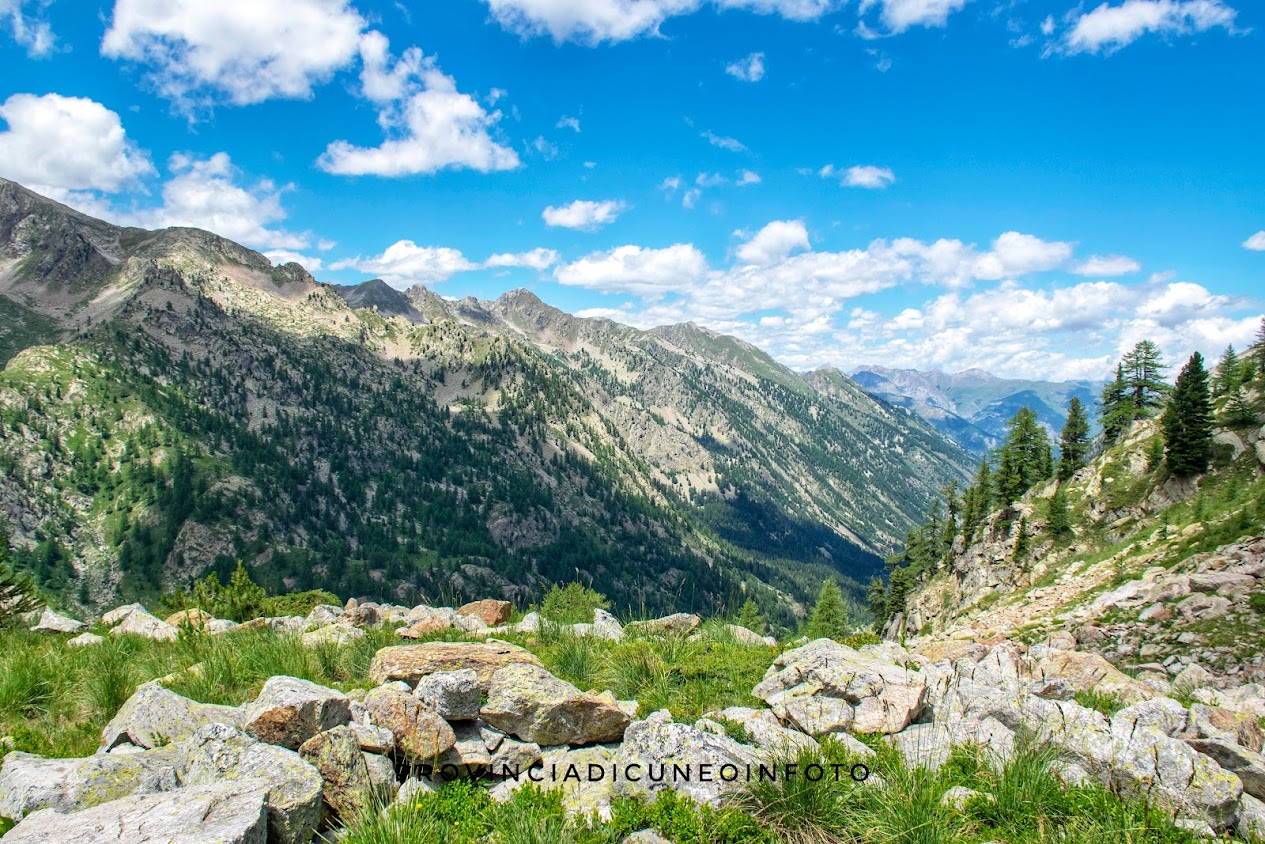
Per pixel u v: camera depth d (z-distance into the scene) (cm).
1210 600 2472
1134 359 7406
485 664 1036
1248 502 3491
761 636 1664
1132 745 825
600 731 903
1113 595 3028
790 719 980
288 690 762
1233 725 985
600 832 683
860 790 747
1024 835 706
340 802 685
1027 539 5784
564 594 2006
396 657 1023
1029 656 1426
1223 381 6131
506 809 706
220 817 559
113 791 656
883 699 997
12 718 981
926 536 9112
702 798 722
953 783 825
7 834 538
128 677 1101
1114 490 5528
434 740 794
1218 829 753
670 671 1242
